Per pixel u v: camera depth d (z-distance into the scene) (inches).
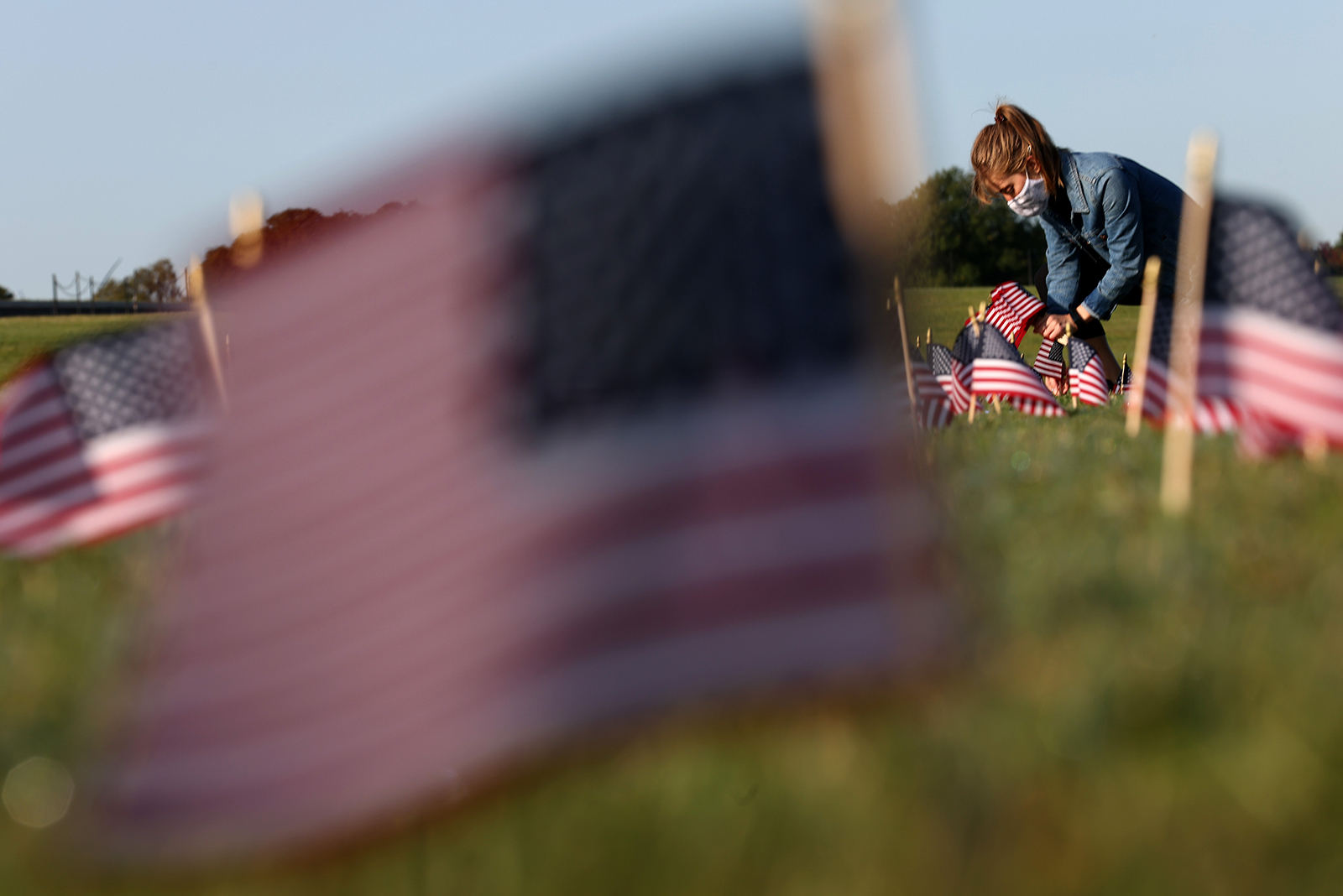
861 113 85.4
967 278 3021.7
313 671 76.3
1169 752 75.9
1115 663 90.3
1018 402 359.3
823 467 83.4
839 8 84.6
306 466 88.4
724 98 91.1
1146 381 209.8
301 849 66.8
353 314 93.6
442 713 71.5
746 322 88.0
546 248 91.3
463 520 81.7
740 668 75.9
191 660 79.9
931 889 60.4
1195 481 186.5
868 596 79.4
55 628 130.6
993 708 81.3
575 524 80.4
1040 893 59.9
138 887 67.8
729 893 62.0
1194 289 177.3
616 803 73.1
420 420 87.6
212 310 183.6
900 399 238.5
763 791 72.8
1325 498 164.9
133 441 192.5
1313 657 91.1
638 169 91.5
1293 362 176.2
